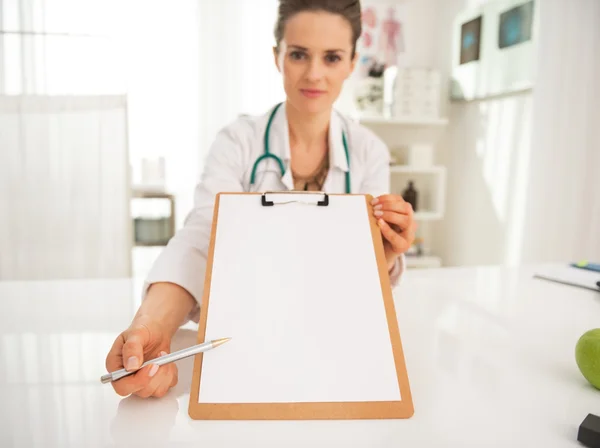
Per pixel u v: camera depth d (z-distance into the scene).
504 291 0.89
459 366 0.54
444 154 2.92
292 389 0.43
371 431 0.40
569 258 1.95
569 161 1.93
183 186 2.67
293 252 0.51
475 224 2.60
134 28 2.47
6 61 2.32
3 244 2.41
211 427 0.41
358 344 0.45
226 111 2.63
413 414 0.43
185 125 2.62
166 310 0.55
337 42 0.70
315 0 0.68
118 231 2.50
